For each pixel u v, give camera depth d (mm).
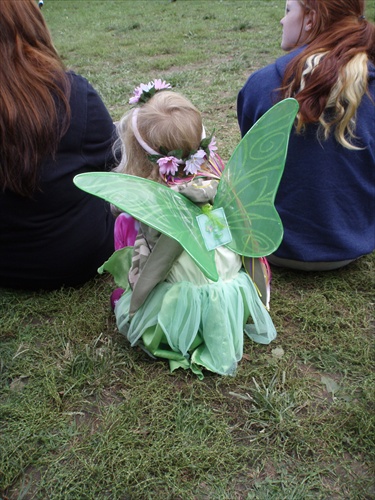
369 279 2381
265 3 8688
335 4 2041
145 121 1724
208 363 1861
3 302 2258
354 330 2100
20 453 1620
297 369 1919
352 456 1612
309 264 2326
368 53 2031
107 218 2338
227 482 1540
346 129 2076
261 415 1730
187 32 7008
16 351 2008
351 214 2246
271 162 1618
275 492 1513
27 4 1849
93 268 2318
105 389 1845
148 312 1841
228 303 1816
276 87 2193
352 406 1757
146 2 9891
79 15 9086
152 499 1501
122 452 1614
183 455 1594
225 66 5359
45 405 1779
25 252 2129
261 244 1687
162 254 1735
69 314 2193
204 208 1728
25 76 1799
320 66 1962
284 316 2178
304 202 2199
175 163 1692
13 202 1976
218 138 3734
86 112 2027
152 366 1916
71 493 1523
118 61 5938
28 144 1831
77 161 2049
